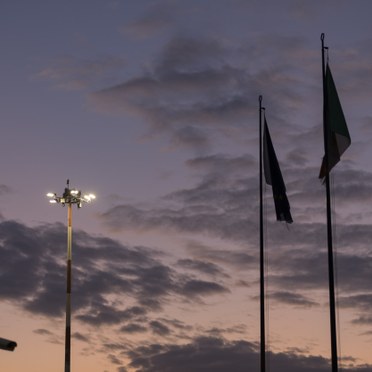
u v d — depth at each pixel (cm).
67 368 7306
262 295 6806
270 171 6444
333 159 5650
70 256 7438
